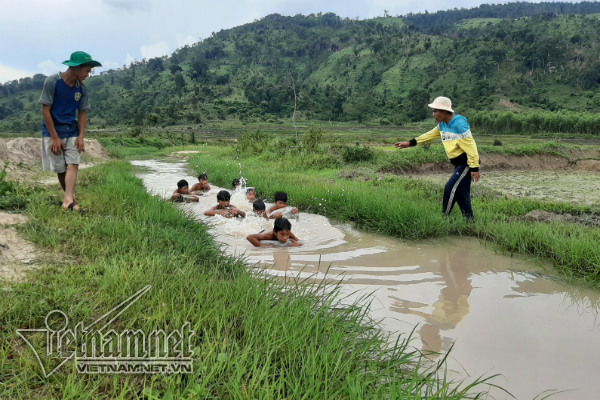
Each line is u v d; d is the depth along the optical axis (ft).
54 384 7.30
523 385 9.14
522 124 275.39
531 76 545.85
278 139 87.51
